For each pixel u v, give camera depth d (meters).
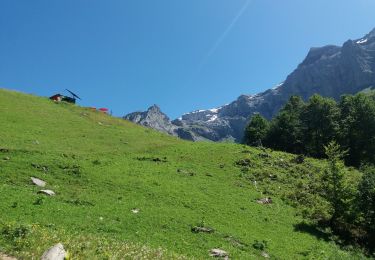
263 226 48.00
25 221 31.20
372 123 119.25
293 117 133.88
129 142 79.44
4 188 39.69
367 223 53.53
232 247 38.28
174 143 85.44
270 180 67.81
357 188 55.78
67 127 81.94
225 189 58.69
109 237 31.69
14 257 22.22
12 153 54.19
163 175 58.69
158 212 43.25
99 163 57.75
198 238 38.59
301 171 74.38
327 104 129.12
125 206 42.94
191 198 51.03
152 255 27.95
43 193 41.56
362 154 118.12
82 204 41.12
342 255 44.38
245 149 83.12
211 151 79.31
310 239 47.59
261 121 141.75
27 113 84.69
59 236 26.81
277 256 39.72
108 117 104.12
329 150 59.69
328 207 56.75
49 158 54.09
